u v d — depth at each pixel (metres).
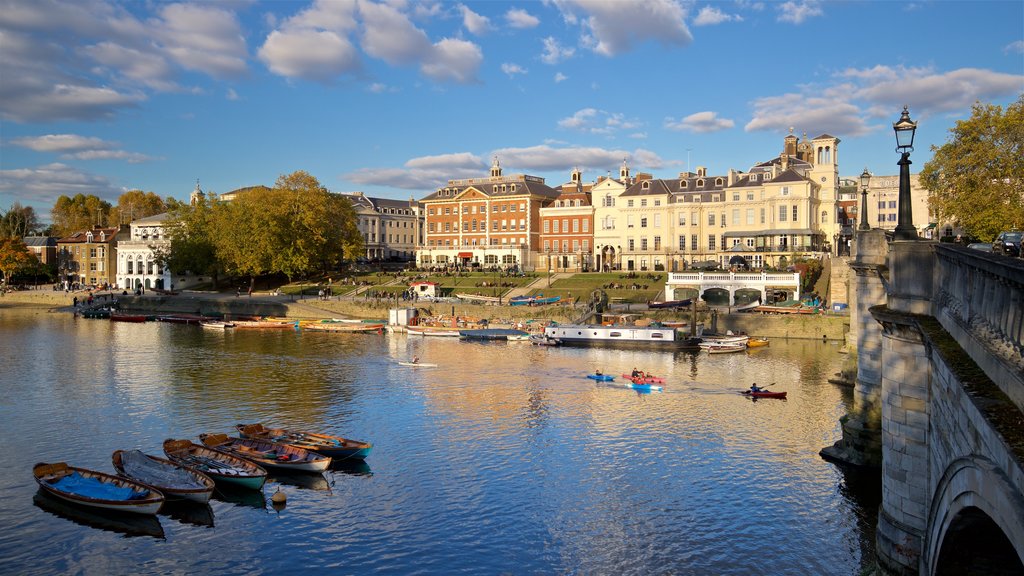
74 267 179.12
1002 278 12.48
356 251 144.62
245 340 93.06
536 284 123.88
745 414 51.28
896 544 21.69
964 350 15.31
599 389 60.25
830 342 85.88
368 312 115.31
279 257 131.25
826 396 56.75
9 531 32.62
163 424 49.47
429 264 158.75
